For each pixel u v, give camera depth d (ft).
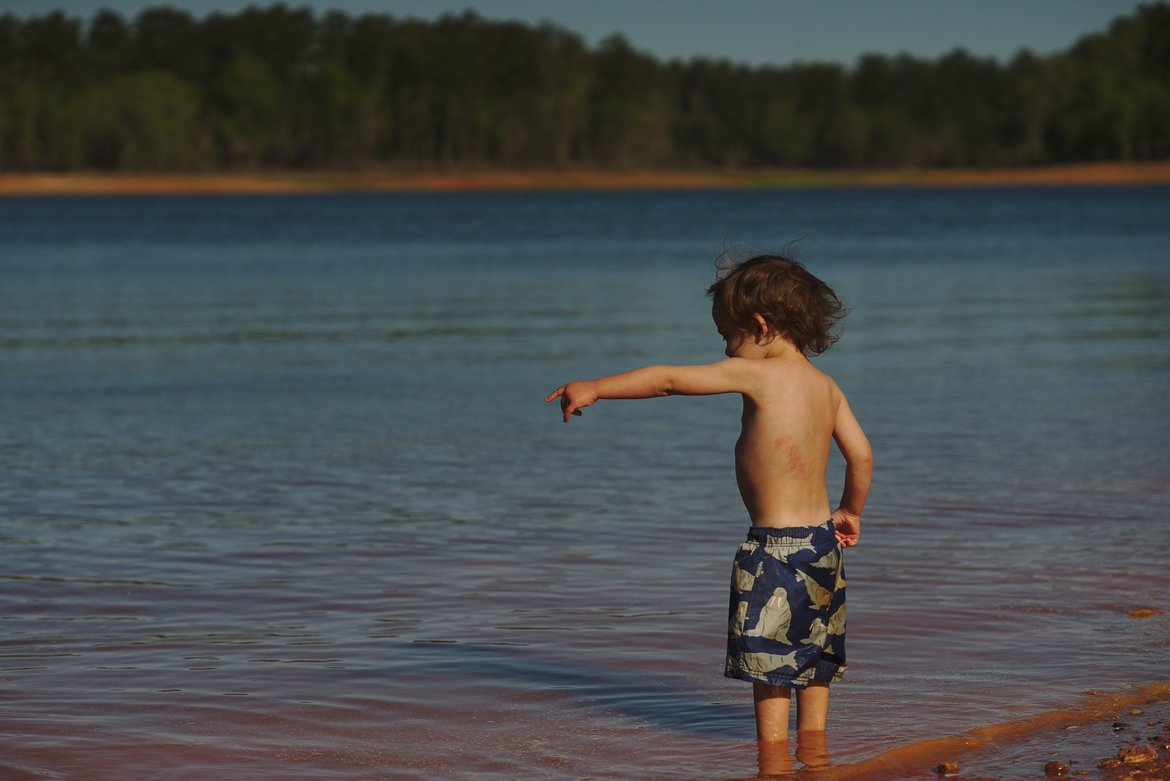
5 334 81.56
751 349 18.12
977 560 28.43
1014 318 86.12
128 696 20.45
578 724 19.31
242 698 20.38
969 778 16.79
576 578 27.58
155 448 43.73
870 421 47.65
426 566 28.55
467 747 18.37
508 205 426.10
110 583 27.27
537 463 40.78
